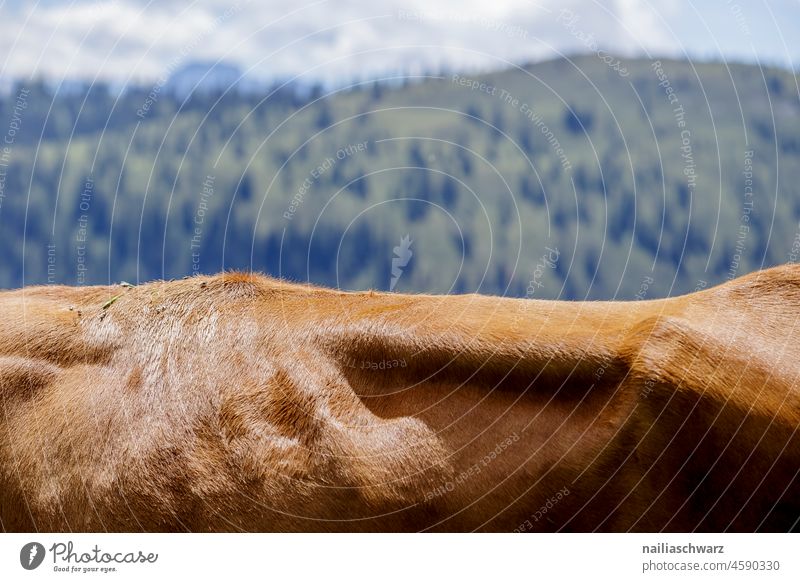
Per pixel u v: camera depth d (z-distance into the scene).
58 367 5.65
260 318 5.69
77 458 5.40
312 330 5.55
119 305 5.92
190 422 5.38
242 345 5.57
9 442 5.48
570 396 5.09
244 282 5.97
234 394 5.40
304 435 5.25
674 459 4.91
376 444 5.17
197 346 5.61
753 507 4.89
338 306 5.70
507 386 5.16
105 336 5.74
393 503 5.11
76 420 5.46
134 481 5.31
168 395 5.46
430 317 5.44
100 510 5.33
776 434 4.78
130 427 5.41
